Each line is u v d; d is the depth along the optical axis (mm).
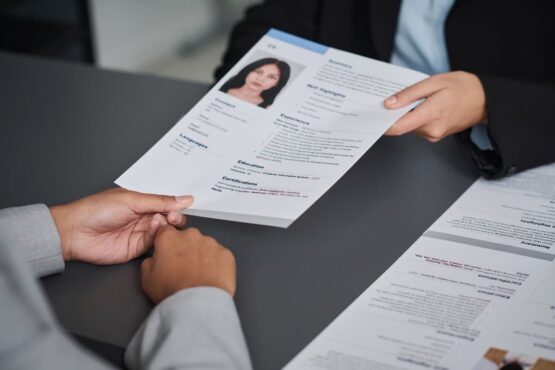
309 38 1369
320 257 822
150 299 763
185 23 3189
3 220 773
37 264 781
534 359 677
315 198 810
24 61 1291
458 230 868
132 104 1155
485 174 969
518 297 757
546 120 1000
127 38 2955
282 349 696
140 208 825
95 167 989
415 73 1001
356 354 686
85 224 811
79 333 719
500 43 1239
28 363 405
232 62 1254
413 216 893
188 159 889
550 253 829
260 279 789
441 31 1332
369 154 1021
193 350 624
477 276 789
